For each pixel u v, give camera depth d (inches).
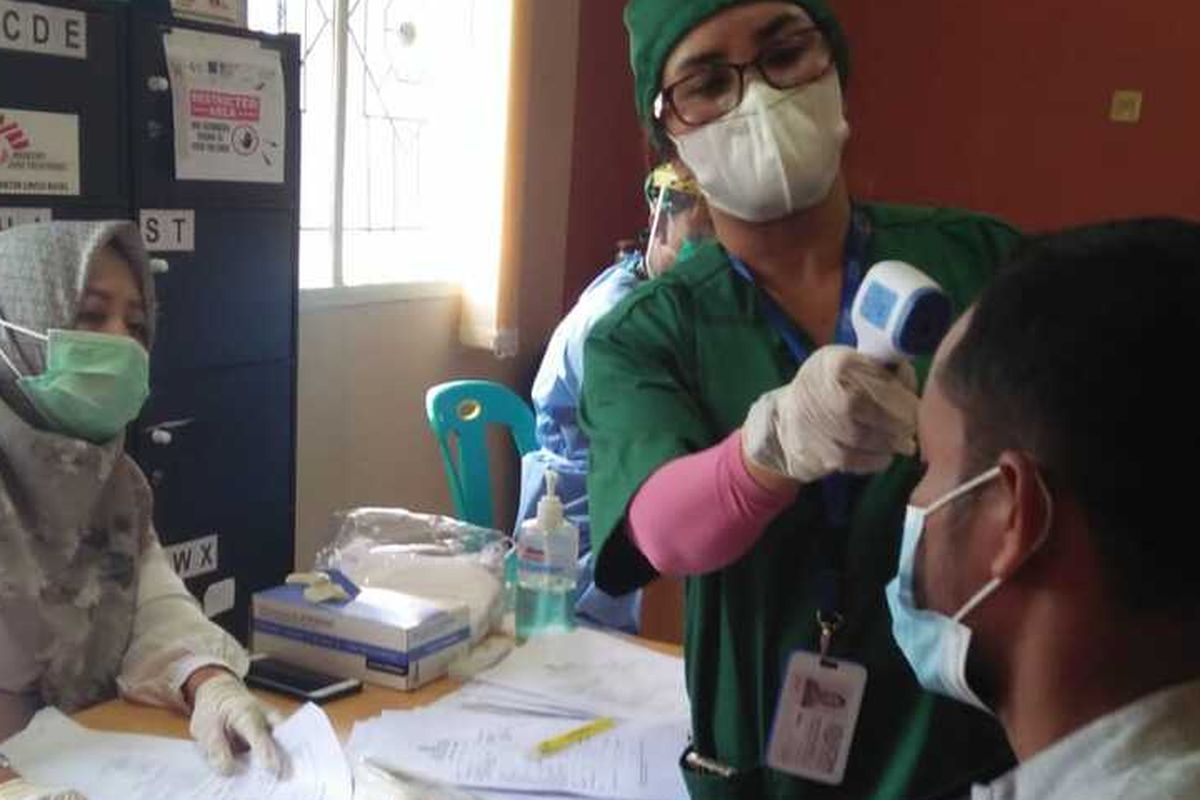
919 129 191.6
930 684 31.9
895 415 34.8
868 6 190.5
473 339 146.1
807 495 44.8
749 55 45.5
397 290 136.3
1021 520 26.1
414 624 62.5
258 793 51.6
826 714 45.1
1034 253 27.9
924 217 50.1
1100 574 25.6
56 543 64.1
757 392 46.4
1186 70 176.1
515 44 136.9
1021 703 28.3
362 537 76.8
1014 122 186.5
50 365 63.6
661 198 91.0
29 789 49.3
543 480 91.4
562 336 101.2
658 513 40.9
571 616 72.5
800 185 45.4
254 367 102.5
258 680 62.4
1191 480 24.2
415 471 144.4
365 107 134.0
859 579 44.7
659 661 67.0
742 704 46.6
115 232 65.7
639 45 47.7
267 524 106.7
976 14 185.5
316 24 126.0
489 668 65.1
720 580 45.8
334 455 131.5
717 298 47.7
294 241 104.7
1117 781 25.1
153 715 60.3
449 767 54.0
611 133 166.9
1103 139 182.2
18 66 78.4
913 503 30.4
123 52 85.7
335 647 63.9
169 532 96.0
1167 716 25.4
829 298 47.6
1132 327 24.8
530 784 52.9
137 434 91.6
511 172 140.3
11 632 62.5
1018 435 26.4
